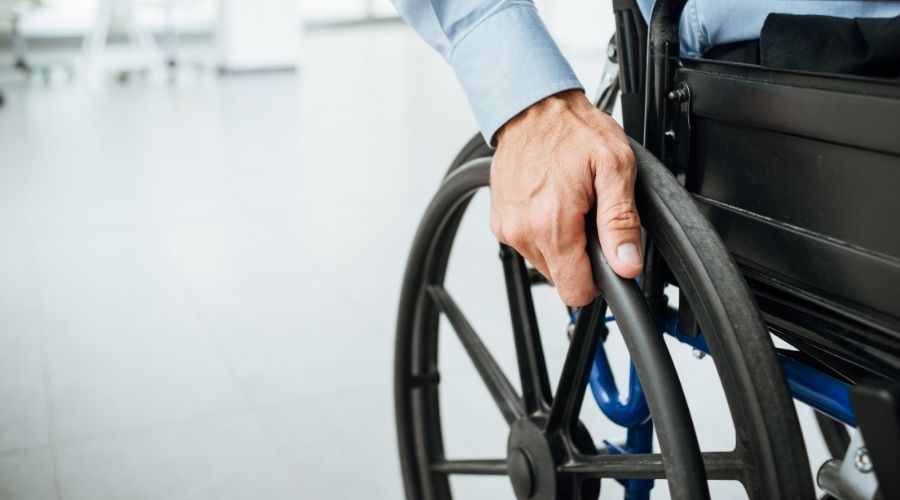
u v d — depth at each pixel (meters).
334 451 1.43
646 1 0.70
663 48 0.61
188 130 3.92
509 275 0.79
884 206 0.49
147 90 5.11
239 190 2.91
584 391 0.74
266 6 5.70
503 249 0.79
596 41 6.18
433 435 1.07
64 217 2.64
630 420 0.86
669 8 0.61
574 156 0.58
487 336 1.80
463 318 0.94
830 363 0.60
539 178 0.59
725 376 0.53
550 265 0.60
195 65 6.08
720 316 0.52
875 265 0.50
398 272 2.16
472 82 0.65
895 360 0.50
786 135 0.54
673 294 1.27
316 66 5.93
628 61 0.69
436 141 3.59
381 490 1.33
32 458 1.43
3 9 5.62
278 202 2.76
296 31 5.80
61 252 2.33
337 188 2.91
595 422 1.45
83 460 1.42
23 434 1.49
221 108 4.45
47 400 1.59
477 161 0.77
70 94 4.97
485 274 2.12
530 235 0.60
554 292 1.96
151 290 2.07
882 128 0.47
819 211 0.53
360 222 2.55
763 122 0.55
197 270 2.19
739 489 1.23
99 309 1.97
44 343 1.81
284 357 1.74
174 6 5.84
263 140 3.69
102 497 1.33
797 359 0.66
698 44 0.68
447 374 1.66
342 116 4.18
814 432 1.36
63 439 1.48
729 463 0.56
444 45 0.66
